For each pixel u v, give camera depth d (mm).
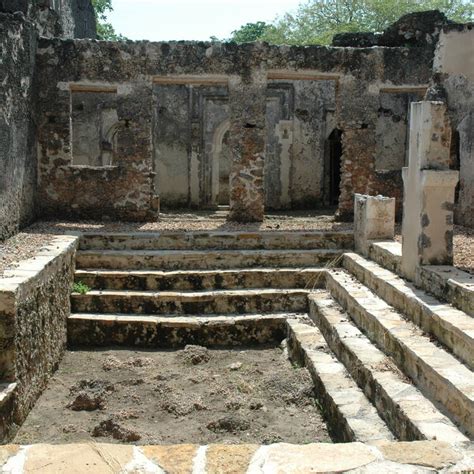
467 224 10492
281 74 11547
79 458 2959
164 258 9023
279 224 11203
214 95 16578
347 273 8617
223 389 6359
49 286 6871
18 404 5520
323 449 3072
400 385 5035
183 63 11367
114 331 7875
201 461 2949
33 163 10922
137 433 5379
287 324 7914
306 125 16297
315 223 11461
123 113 11359
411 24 12180
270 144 16328
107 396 6262
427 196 6477
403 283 6777
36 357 6199
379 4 24969
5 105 9078
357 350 5965
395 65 11727
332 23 26047
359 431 4723
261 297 8359
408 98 15492
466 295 5445
